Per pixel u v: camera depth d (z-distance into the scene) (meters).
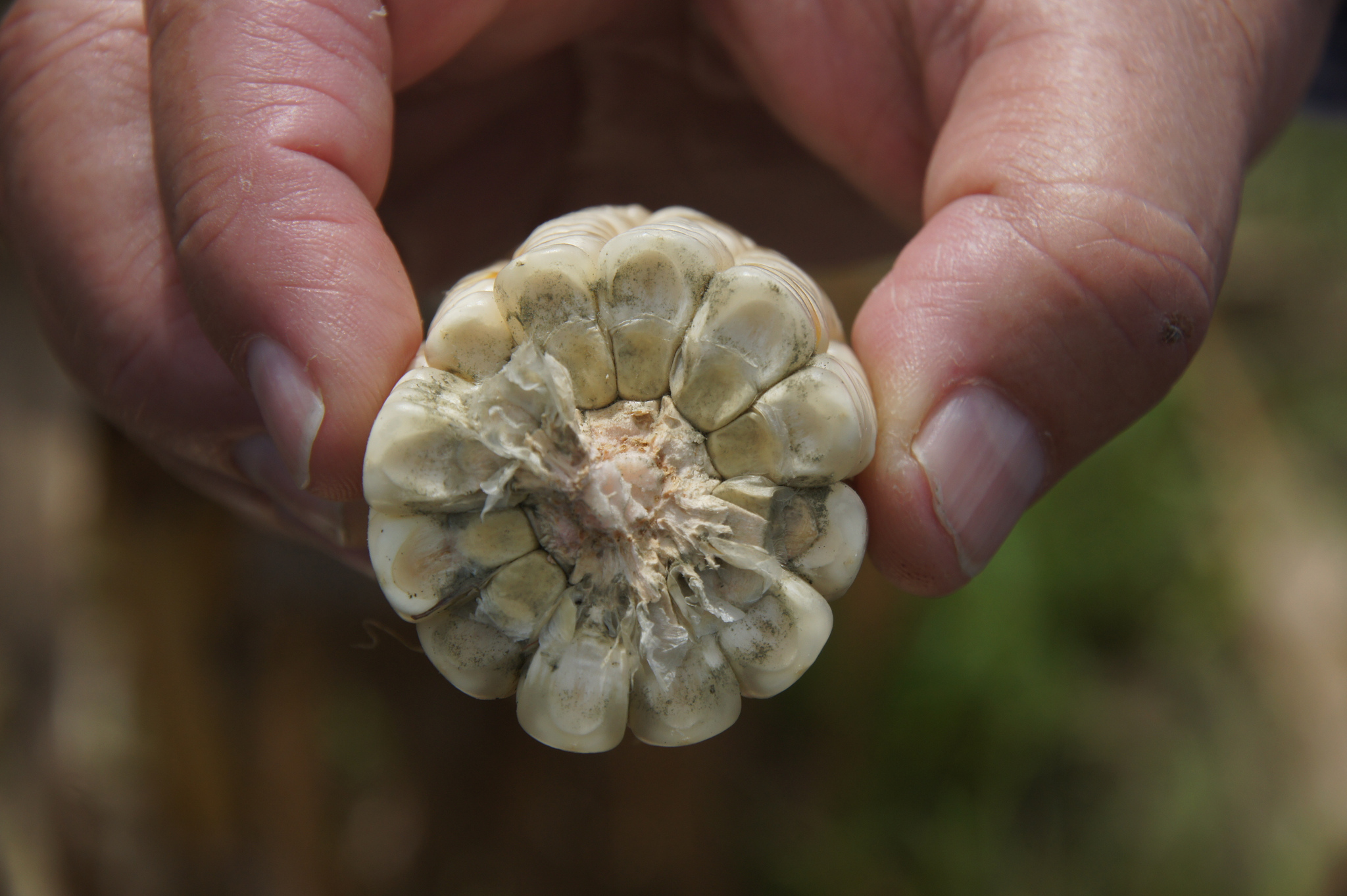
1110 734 0.49
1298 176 0.69
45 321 0.25
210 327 0.22
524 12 0.25
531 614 0.20
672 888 0.41
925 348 0.21
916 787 0.45
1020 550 0.47
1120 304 0.21
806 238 0.32
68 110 0.24
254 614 0.36
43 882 0.32
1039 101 0.22
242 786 0.35
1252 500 0.56
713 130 0.29
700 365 0.20
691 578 0.20
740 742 0.44
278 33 0.22
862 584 0.43
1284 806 0.48
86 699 0.33
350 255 0.22
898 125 0.26
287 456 0.22
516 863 0.40
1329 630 0.52
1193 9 0.22
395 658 0.39
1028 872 0.46
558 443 0.20
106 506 0.34
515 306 0.20
